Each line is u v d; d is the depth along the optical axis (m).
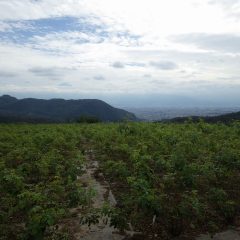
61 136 22.27
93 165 16.66
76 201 9.35
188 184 10.95
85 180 13.77
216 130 21.14
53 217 7.69
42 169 13.30
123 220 7.99
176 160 12.03
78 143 22.91
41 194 9.27
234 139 17.69
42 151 18.08
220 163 12.90
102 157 16.98
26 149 16.84
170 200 10.53
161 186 10.99
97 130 25.12
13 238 8.35
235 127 21.86
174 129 22.56
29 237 7.46
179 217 8.89
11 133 26.42
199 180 12.27
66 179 12.05
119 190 12.28
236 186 12.24
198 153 14.62
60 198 10.49
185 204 9.09
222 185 12.23
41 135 22.06
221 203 9.46
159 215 9.05
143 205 8.30
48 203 8.53
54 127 31.22
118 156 17.34
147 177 11.26
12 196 10.12
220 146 15.49
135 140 18.52
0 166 13.47
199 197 10.59
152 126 24.53
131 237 8.42
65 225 9.08
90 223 8.38
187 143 15.77
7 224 9.13
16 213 9.86
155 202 8.46
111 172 13.60
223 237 8.54
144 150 15.10
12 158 16.08
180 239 8.41
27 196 8.84
